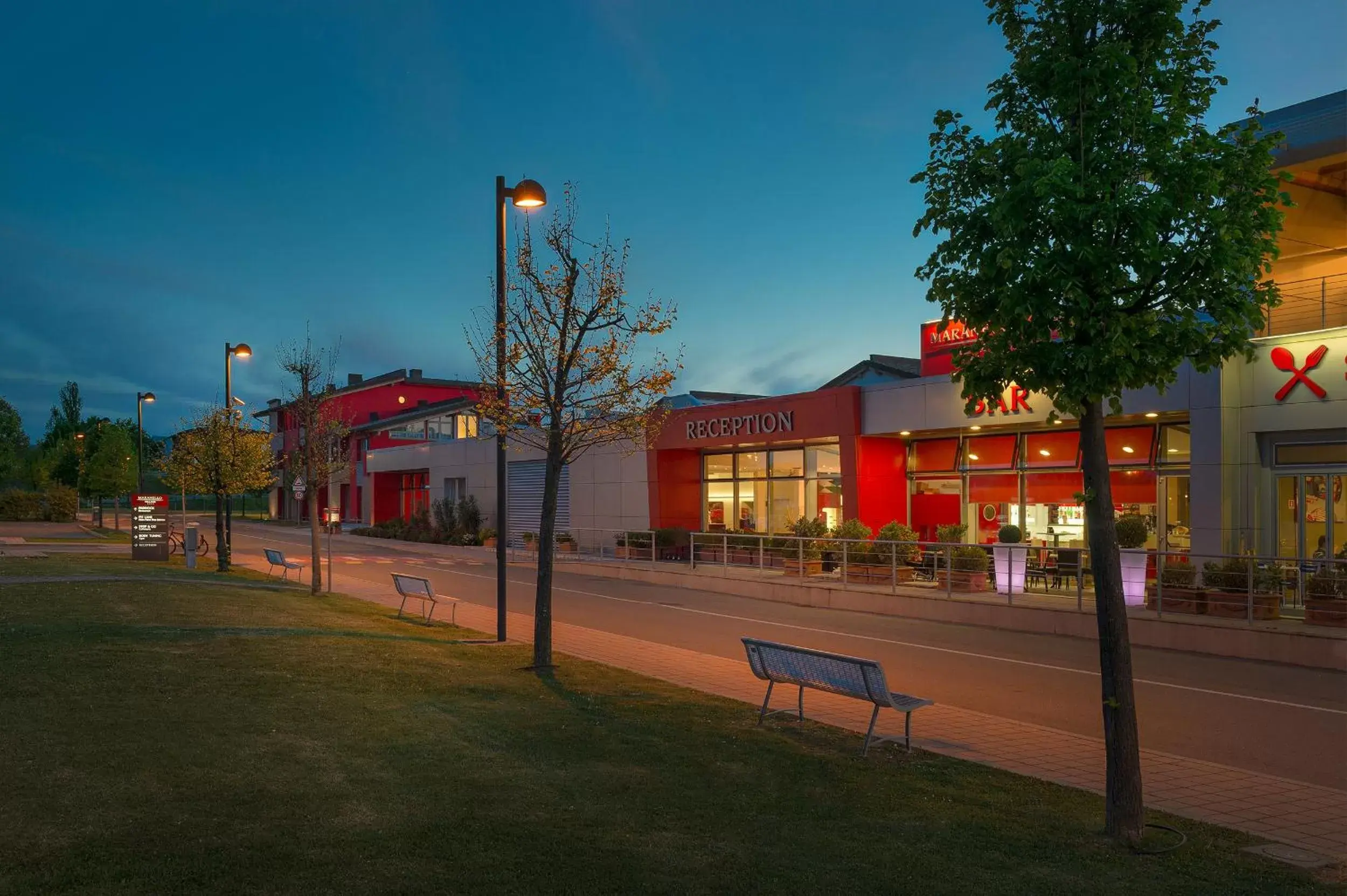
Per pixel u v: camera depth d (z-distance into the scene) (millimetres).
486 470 44875
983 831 5883
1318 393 17516
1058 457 23219
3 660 9219
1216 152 5836
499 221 13516
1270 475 18500
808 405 27266
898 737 8641
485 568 30625
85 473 54750
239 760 6418
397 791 5996
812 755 7715
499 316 13477
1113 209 5555
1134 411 19656
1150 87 5918
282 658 10523
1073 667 13305
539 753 7293
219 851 4762
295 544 43406
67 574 19531
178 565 26031
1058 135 6000
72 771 5906
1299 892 5051
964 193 6348
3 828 4910
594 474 36500
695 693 10484
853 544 22531
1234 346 5961
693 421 31281
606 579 27453
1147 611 16141
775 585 22156
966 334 23625
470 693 9648
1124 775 5855
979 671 13000
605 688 10539
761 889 4715
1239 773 7703
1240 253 5641
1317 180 18828
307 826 5215
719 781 6777
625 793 6320
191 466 25672
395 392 67438
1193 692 11516
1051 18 6113
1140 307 5949
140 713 7484
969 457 25359
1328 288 19500
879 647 15117
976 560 19672
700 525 33781
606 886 4641
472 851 4996
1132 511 21625
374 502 56906
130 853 4660
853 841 5574
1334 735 9414
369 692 9164
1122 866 5359
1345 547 17328
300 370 22641
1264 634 13836
